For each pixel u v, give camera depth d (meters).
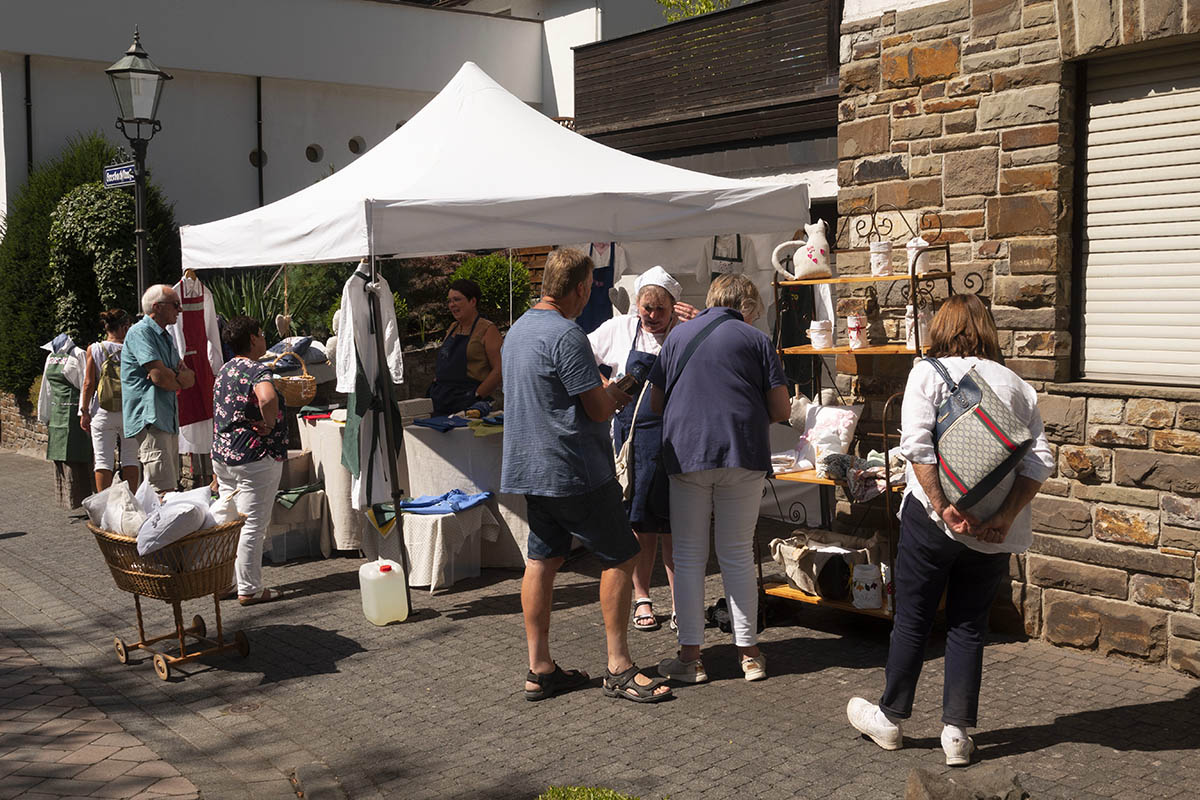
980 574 4.32
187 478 9.94
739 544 5.29
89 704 5.31
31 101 14.61
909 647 4.45
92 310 13.67
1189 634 5.30
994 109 5.95
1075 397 5.66
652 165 7.77
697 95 11.87
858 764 4.38
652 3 18.84
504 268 14.49
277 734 4.90
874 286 6.59
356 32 17.42
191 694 5.43
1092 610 5.64
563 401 4.97
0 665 5.91
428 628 6.31
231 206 16.52
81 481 9.89
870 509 6.57
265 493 6.83
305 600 6.93
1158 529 5.39
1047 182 5.76
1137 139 5.57
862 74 6.55
